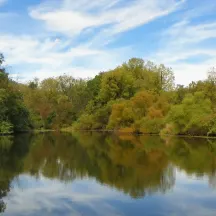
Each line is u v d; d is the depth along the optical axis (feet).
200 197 60.23
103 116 315.78
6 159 104.88
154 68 342.23
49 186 68.59
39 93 370.73
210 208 53.88
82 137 215.10
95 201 57.62
